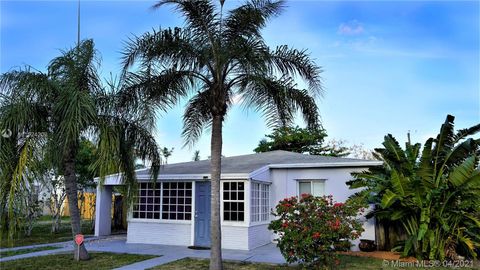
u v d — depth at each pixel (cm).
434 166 996
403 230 1154
